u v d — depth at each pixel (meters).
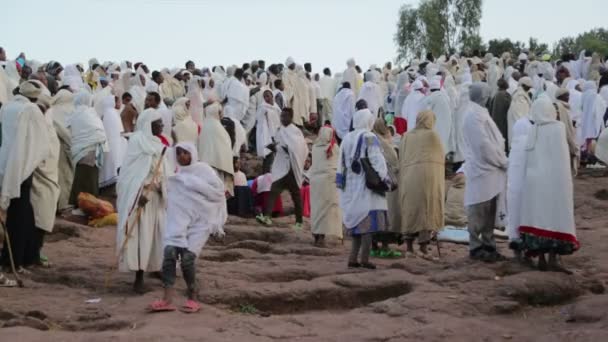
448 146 17.70
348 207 9.54
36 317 7.30
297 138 13.00
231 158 13.55
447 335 6.84
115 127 13.95
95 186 12.72
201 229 7.62
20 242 8.98
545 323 7.60
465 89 17.72
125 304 7.77
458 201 13.07
